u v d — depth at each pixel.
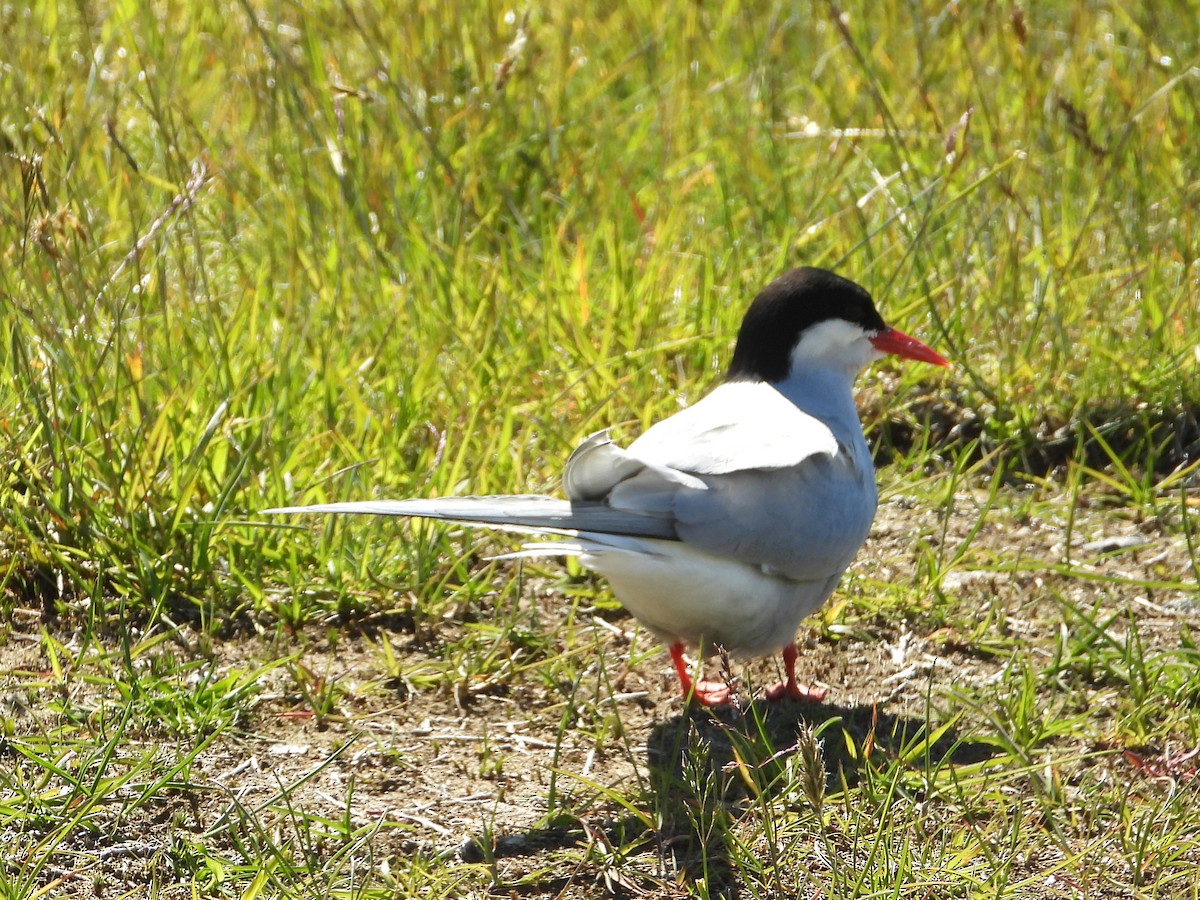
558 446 10.70
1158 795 7.76
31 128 12.41
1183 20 16.25
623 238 13.56
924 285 11.87
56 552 9.24
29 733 8.02
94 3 15.98
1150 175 13.92
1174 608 9.69
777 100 15.59
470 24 14.68
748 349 9.18
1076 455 11.39
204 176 11.32
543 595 9.75
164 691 8.30
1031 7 16.91
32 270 11.05
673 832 7.42
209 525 9.27
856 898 6.84
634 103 15.78
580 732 8.34
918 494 11.02
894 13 16.36
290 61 13.95
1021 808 7.55
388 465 10.38
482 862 7.22
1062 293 12.46
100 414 9.47
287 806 7.42
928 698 8.00
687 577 8.01
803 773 6.93
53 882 6.96
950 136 11.82
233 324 11.23
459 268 12.37
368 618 9.40
